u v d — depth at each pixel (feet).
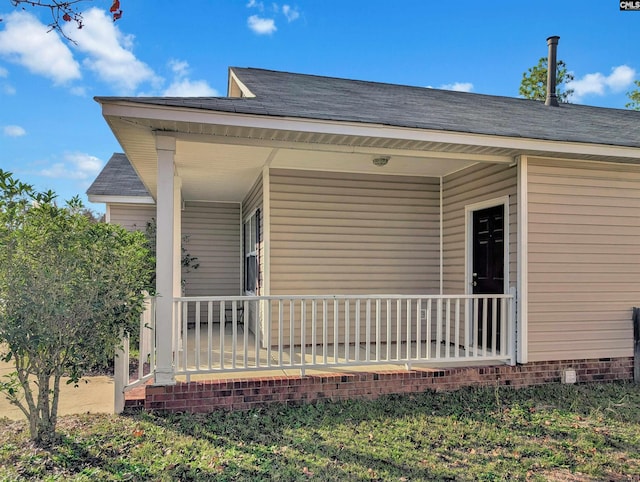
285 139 14.19
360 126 13.46
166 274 13.24
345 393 14.64
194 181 23.24
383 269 21.38
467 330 16.37
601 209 17.52
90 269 11.23
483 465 10.14
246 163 18.97
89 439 11.15
